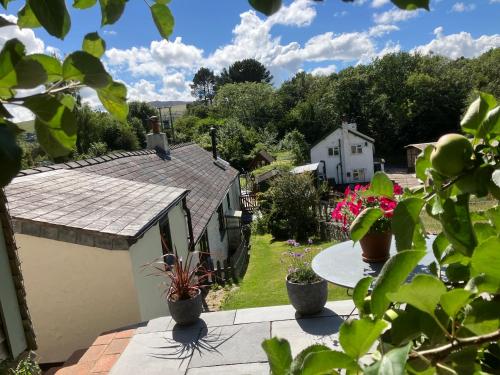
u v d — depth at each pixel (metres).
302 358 0.60
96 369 3.93
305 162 38.38
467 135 0.73
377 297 0.61
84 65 0.55
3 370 3.67
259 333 4.16
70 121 0.59
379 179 0.95
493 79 39.78
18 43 0.51
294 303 4.43
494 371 0.65
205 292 9.48
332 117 45.09
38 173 7.81
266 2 0.58
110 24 0.81
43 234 5.42
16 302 3.95
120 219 5.98
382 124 42.28
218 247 14.51
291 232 17.19
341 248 3.45
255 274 11.07
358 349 0.58
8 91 0.53
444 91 39.84
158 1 0.83
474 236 0.62
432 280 0.54
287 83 58.84
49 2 0.56
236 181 23.64
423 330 0.62
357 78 44.22
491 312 0.59
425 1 0.53
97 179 8.39
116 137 36.41
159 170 13.09
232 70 71.75
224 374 3.56
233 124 43.72
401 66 43.31
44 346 5.77
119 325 5.71
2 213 3.85
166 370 3.72
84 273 5.62
